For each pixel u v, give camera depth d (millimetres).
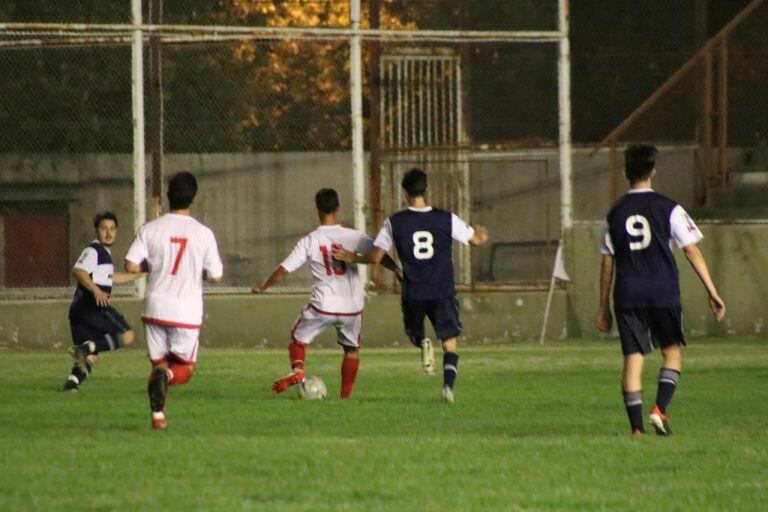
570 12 76312
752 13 77750
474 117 72375
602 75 76250
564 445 29484
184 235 32531
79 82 67875
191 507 22094
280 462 26719
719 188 74812
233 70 68812
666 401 31734
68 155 67562
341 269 41000
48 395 42469
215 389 44781
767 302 70125
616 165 73875
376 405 39406
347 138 69562
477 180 70688
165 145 68312
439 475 25391
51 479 24688
